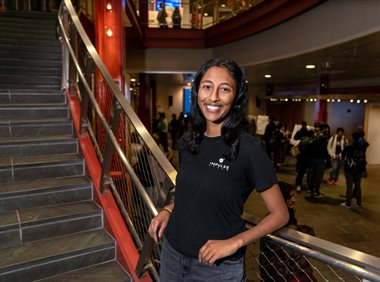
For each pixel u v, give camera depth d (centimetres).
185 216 117
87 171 281
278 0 626
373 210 603
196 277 116
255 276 184
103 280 208
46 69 451
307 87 1406
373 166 1080
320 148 681
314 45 554
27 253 210
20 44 494
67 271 215
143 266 198
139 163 214
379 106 1088
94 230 246
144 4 930
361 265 93
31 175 269
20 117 325
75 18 335
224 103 112
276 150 981
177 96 1705
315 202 651
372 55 610
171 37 949
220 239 110
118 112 217
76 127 311
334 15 499
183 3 954
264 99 1561
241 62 830
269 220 103
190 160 120
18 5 791
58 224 235
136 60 967
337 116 1214
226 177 108
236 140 108
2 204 239
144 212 209
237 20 793
